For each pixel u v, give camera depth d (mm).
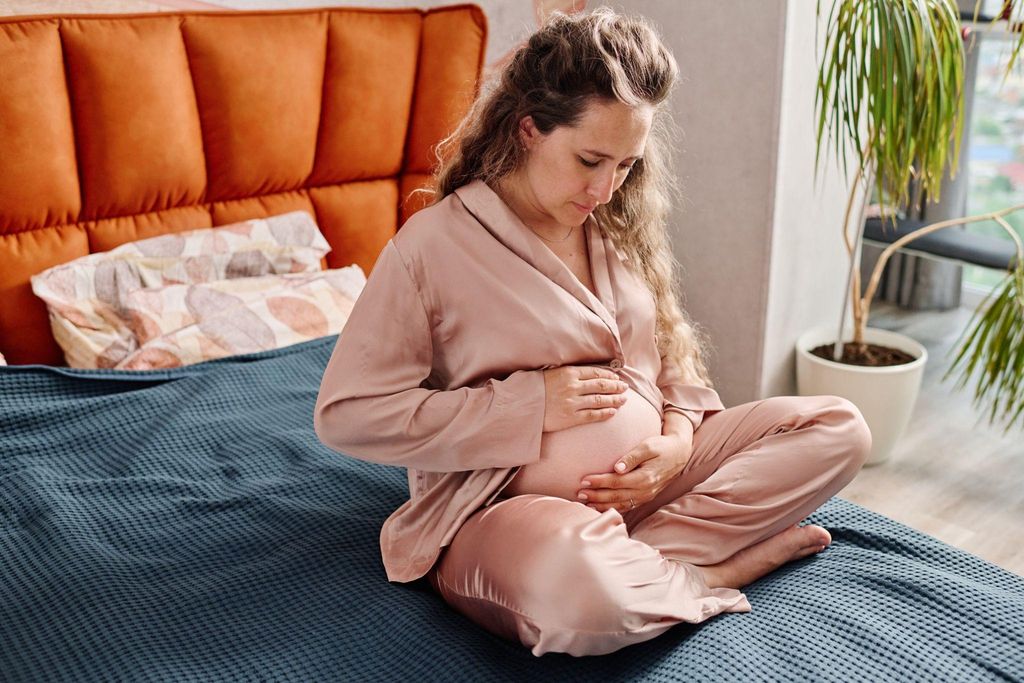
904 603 1482
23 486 1761
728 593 1485
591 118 1333
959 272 3703
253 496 1746
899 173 2402
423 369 1484
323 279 2426
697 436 1679
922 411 3016
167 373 2098
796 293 2822
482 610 1404
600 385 1467
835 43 2359
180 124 2363
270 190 2582
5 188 2148
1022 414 2943
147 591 1497
